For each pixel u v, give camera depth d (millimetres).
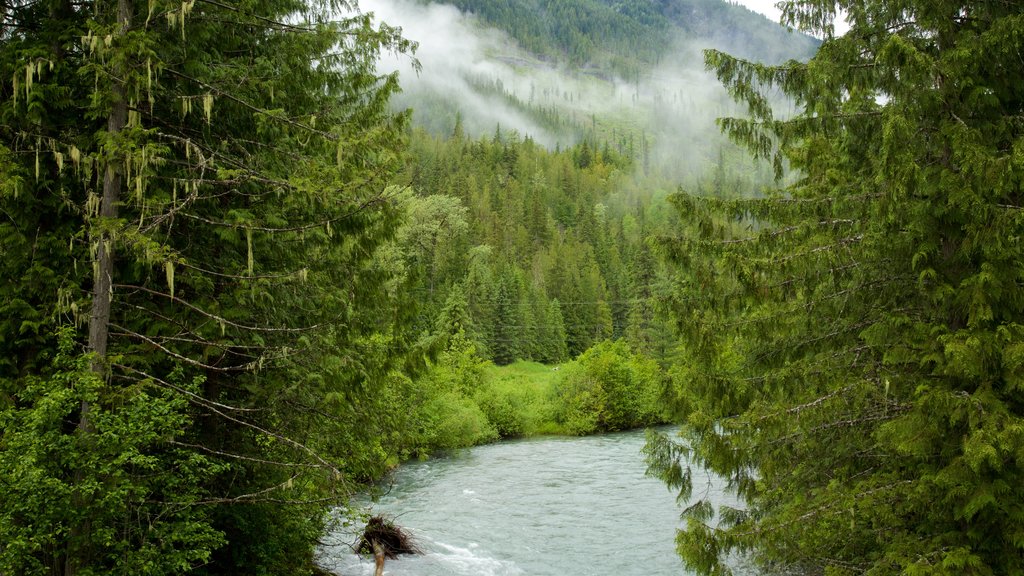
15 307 8719
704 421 10125
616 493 28125
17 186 7957
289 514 12945
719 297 10727
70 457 7324
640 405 55000
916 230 8750
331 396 11156
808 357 10945
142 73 8672
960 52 8383
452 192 122938
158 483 8617
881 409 9758
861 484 9445
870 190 9562
